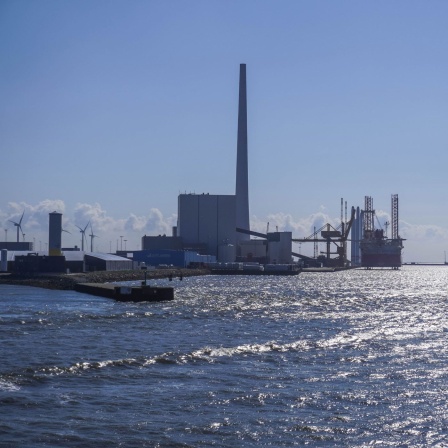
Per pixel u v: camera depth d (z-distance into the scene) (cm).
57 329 8925
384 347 7738
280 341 8100
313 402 5159
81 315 10819
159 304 13650
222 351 7150
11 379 5656
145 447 4175
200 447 4194
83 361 6469
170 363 6469
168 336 8406
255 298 16225
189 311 12056
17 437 4262
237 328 9456
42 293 17025
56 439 4253
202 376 5934
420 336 8812
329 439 4372
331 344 7900
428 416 4862
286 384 5703
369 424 4669
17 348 7219
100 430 4428
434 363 6725
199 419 4688
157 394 5284
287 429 4531
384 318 11412
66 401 5031
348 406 5075
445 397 5369
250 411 4897
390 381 5884
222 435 4400
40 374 5850
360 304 15038
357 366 6525
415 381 5894
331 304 14825
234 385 5622
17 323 9519
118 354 6919
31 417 4644
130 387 5494
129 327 9306
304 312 12456
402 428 4597
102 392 5319
